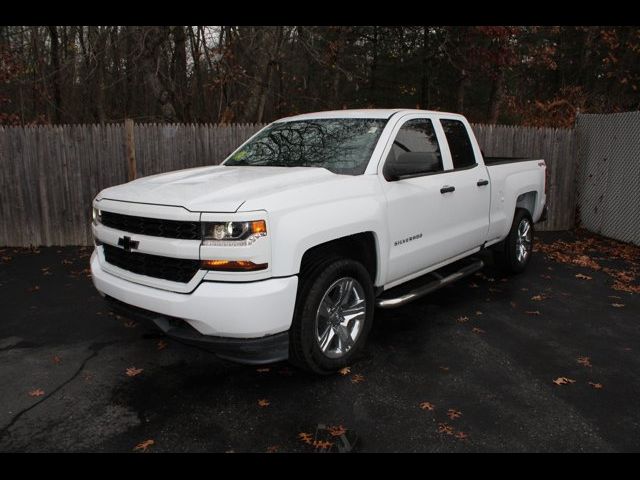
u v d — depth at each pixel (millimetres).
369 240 4250
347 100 22516
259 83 12875
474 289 6242
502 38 14977
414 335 4797
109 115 17594
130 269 3805
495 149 9656
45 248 8188
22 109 14883
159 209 3490
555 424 3352
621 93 20250
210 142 8477
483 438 3197
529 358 4324
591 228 9820
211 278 3322
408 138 4801
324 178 4020
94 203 4129
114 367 4152
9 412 3490
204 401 3627
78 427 3312
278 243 3381
